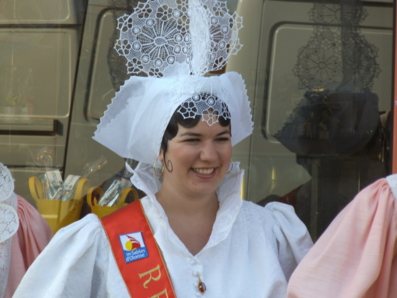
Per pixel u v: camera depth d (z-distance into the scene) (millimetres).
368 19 5219
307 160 5309
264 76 5223
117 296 3326
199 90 3387
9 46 4855
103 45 4961
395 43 5145
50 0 4867
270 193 5277
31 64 4898
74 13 4906
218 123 3410
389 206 3350
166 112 3406
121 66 4992
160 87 3467
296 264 3744
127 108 3627
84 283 3381
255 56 5195
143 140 3570
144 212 3676
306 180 5305
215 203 3758
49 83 4934
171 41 3598
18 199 4145
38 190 4734
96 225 3531
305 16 5203
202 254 3473
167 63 3598
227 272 3467
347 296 3148
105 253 3473
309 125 5309
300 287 3283
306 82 5258
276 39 5203
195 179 3453
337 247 3316
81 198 4828
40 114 4930
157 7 3586
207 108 3359
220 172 3502
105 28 4953
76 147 4984
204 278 3404
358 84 5266
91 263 3422
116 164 5031
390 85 5223
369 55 5238
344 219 3402
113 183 4941
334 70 5262
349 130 5289
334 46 5242
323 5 5203
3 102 4883
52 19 4891
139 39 3590
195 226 3648
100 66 4980
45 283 3340
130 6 4934
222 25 3689
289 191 5293
